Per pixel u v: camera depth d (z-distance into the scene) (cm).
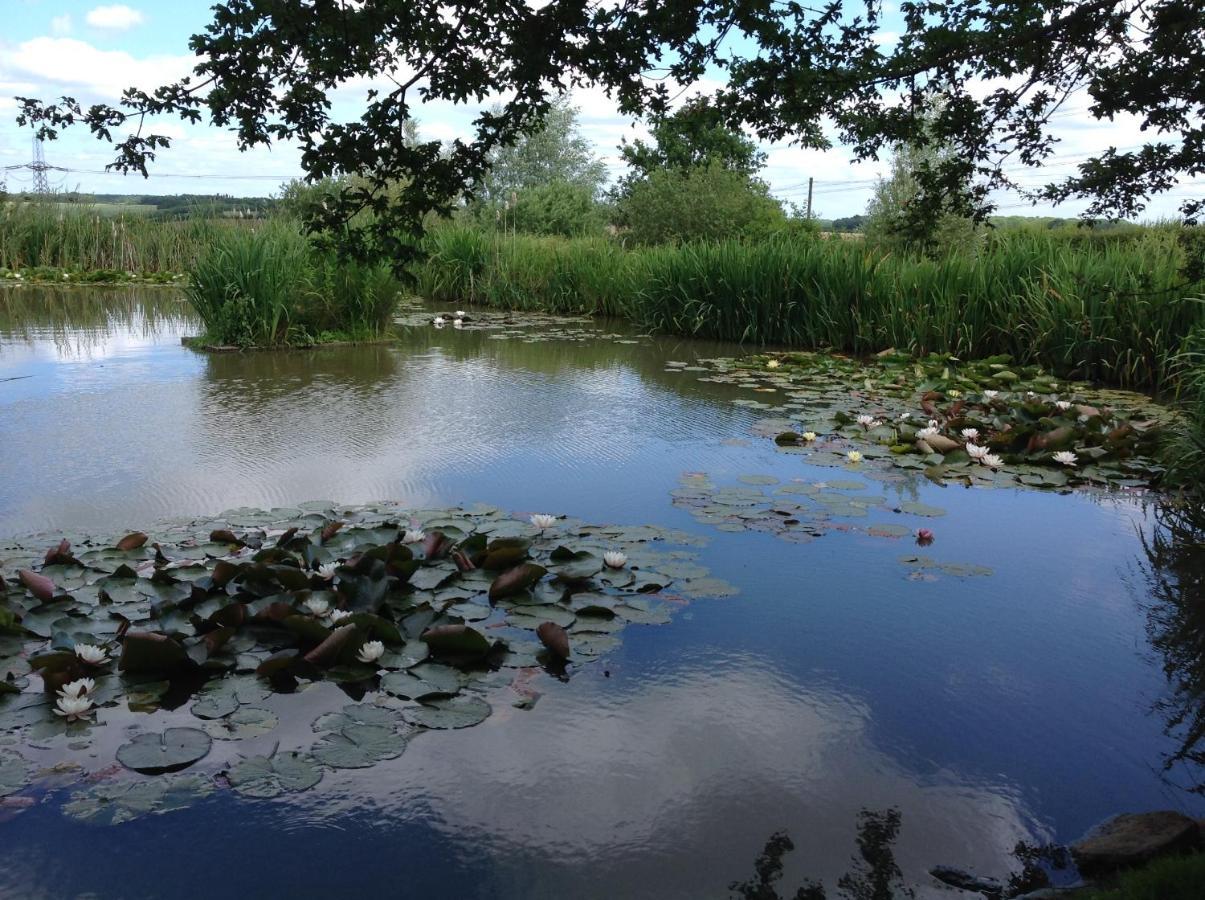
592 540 404
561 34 290
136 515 429
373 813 216
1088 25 283
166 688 268
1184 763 246
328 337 1095
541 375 888
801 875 198
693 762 240
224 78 270
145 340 1071
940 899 191
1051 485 527
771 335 1180
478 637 292
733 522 441
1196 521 455
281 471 514
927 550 414
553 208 2533
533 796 224
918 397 783
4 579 335
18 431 598
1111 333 876
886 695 280
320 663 284
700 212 1925
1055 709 274
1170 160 298
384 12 267
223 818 213
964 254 1222
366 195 308
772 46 307
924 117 363
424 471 524
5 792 219
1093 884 193
